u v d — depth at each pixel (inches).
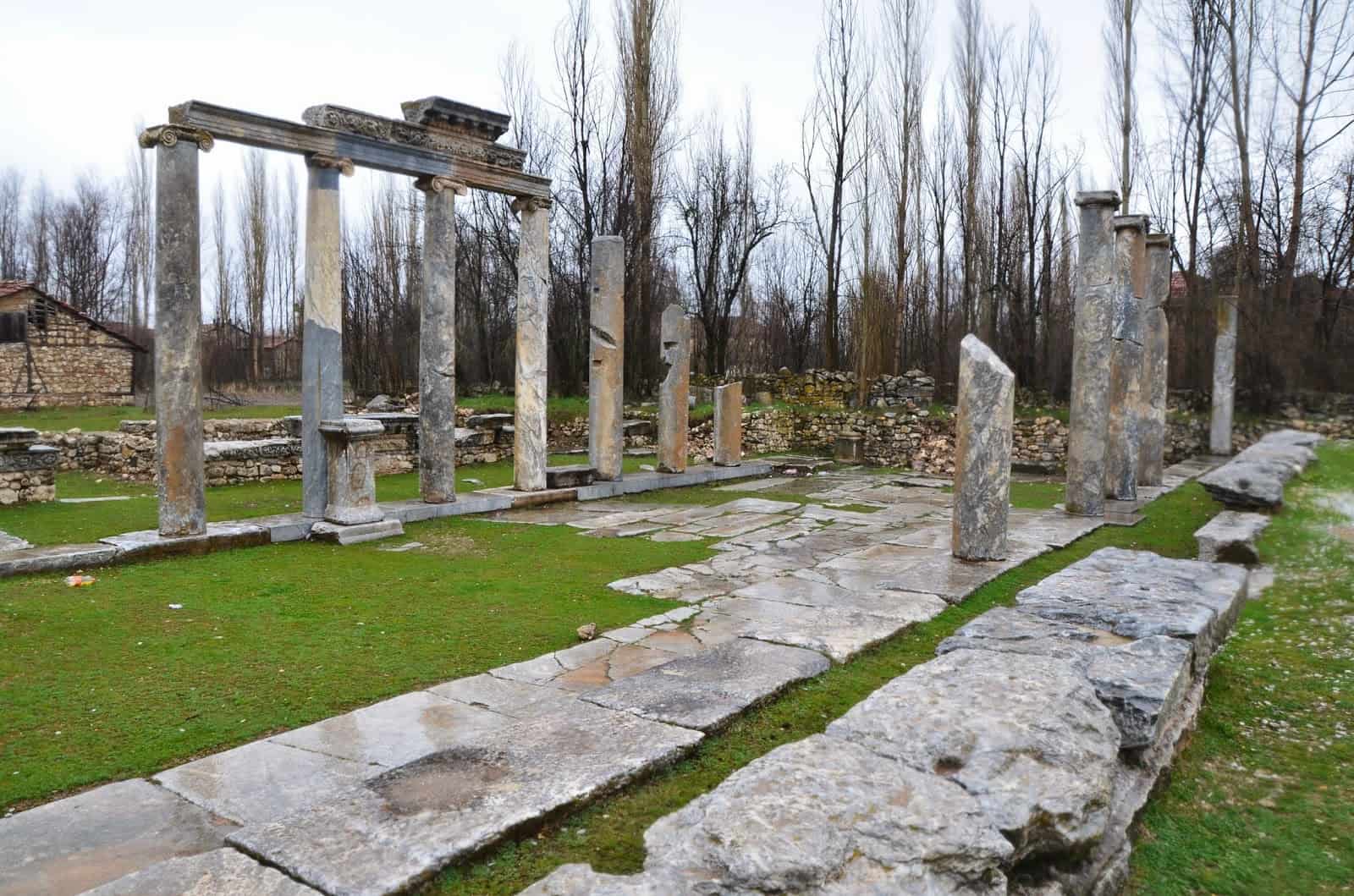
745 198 1042.1
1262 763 169.9
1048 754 124.0
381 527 374.9
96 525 374.3
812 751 119.3
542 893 95.3
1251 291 852.6
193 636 227.3
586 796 129.6
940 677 150.6
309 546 353.1
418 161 403.5
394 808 123.0
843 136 957.8
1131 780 148.7
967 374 318.7
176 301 320.5
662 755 144.0
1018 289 933.2
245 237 1478.8
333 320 372.5
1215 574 242.4
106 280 1761.8
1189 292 871.7
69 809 135.4
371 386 1120.8
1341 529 352.2
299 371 1596.9
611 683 189.9
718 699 172.1
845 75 949.2
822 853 94.7
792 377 893.8
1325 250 903.7
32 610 247.6
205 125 322.7
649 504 489.1
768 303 1369.3
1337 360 850.1
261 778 146.3
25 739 162.1
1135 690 155.3
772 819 100.3
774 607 257.4
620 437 534.0
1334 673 213.0
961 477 322.7
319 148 362.3
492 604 265.4
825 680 192.1
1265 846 140.8
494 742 149.1
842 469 707.4
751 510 468.4
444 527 402.6
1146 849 138.9
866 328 860.0
